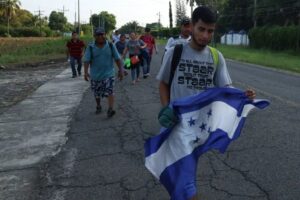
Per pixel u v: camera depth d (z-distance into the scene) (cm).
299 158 614
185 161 371
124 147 713
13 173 618
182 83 405
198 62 402
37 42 5169
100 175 587
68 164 642
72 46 1888
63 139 789
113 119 934
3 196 533
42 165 647
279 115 903
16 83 1808
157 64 2464
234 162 608
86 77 970
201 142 386
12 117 1027
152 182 551
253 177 548
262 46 5200
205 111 392
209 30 391
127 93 1295
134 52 1559
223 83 409
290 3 6050
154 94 1256
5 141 798
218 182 538
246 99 402
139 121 901
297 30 4259
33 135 834
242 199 487
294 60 3084
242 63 2812
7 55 3594
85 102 1177
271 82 1597
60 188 550
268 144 688
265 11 6412
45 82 1772
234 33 7238
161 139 389
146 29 1639
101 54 942
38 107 1147
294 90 1341
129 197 509
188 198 354
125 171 596
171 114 384
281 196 490
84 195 523
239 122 396
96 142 754
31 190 550
